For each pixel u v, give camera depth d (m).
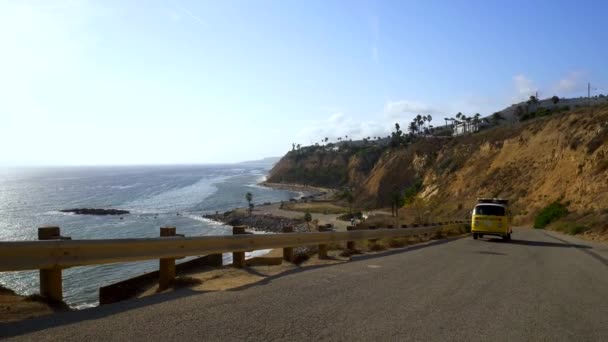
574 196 46.56
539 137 69.38
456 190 77.75
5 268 5.66
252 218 98.00
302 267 10.92
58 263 6.23
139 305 6.45
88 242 6.55
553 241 23.72
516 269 11.60
